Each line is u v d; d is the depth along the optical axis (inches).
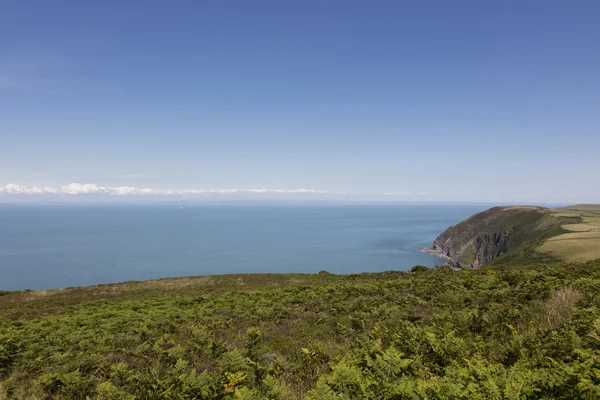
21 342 484.4
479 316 366.3
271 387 246.5
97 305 1096.2
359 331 419.5
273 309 676.7
